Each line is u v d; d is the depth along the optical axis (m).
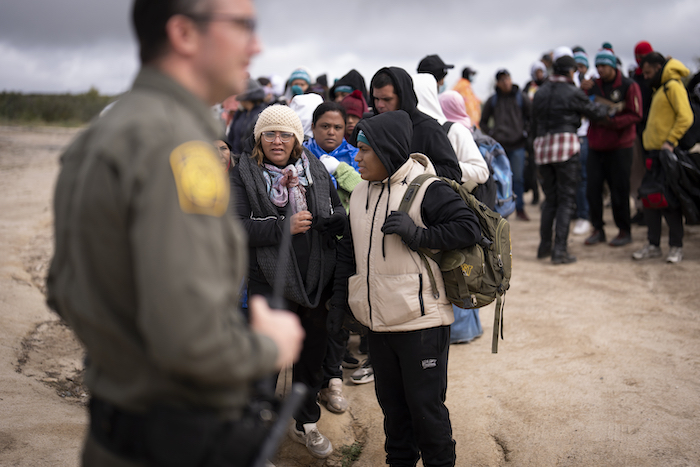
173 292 1.01
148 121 1.12
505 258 2.65
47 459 2.69
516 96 8.27
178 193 1.06
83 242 1.11
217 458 1.16
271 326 1.25
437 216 2.51
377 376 2.71
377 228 2.56
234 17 1.21
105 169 1.09
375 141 2.51
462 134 3.82
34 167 12.27
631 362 3.98
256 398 1.35
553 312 5.03
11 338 4.16
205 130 1.24
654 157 5.99
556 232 6.36
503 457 3.07
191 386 1.16
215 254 1.08
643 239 7.09
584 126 7.67
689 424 3.19
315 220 2.94
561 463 2.95
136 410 1.17
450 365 4.13
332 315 2.76
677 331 4.46
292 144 3.00
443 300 2.54
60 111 28.09
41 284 5.32
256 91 6.34
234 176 3.01
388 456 2.76
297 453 3.24
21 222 7.32
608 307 5.05
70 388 3.69
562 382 3.76
